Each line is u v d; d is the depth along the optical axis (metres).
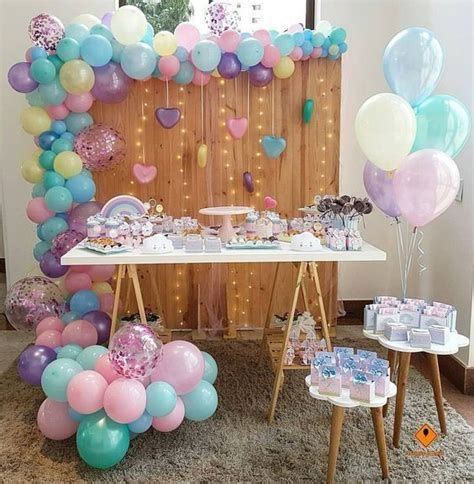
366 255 2.81
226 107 4.08
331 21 4.38
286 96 4.10
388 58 2.71
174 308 4.33
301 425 2.89
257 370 3.56
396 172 2.66
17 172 4.27
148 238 2.85
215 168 4.15
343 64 4.42
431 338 2.64
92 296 3.54
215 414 2.99
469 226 3.34
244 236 3.03
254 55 3.62
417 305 2.79
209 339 4.17
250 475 2.46
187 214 4.19
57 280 4.14
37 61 3.45
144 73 3.57
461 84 3.43
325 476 2.45
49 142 3.70
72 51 3.48
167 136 4.09
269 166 4.18
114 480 2.44
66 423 2.61
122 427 2.46
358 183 4.57
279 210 4.22
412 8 4.18
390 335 2.62
